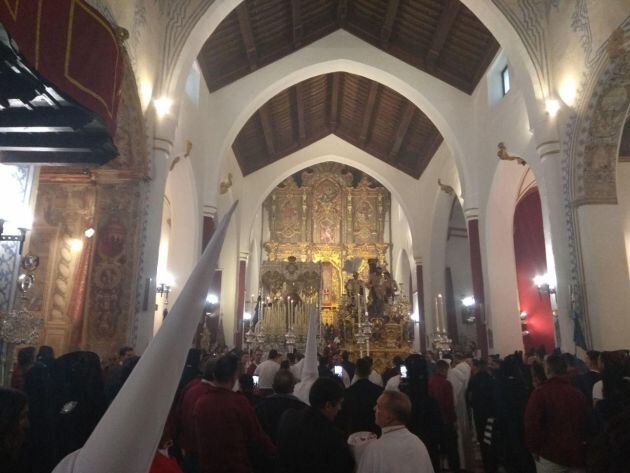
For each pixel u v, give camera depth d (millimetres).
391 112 19047
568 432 3721
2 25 3729
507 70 13180
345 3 14984
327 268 29156
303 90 18484
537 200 17516
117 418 935
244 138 19375
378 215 30094
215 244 1183
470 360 9164
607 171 9016
